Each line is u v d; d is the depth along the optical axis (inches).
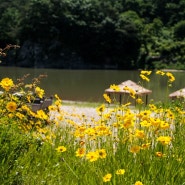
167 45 5027.1
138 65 4825.3
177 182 155.4
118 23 4877.0
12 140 171.0
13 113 185.5
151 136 187.8
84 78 3408.0
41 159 182.7
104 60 4783.5
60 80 3134.8
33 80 208.2
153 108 211.0
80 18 4845.0
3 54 208.5
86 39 4785.9
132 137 180.1
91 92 2428.6
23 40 4714.6
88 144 202.4
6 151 163.5
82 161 181.0
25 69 4217.5
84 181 158.4
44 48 4672.7
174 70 4746.6
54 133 226.1
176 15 5905.5
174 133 199.8
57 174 171.5
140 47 4953.3
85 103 1156.5
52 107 233.6
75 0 4916.3
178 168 162.1
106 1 5546.3
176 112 222.8
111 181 153.0
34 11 4736.7
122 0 6038.4
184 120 207.2
